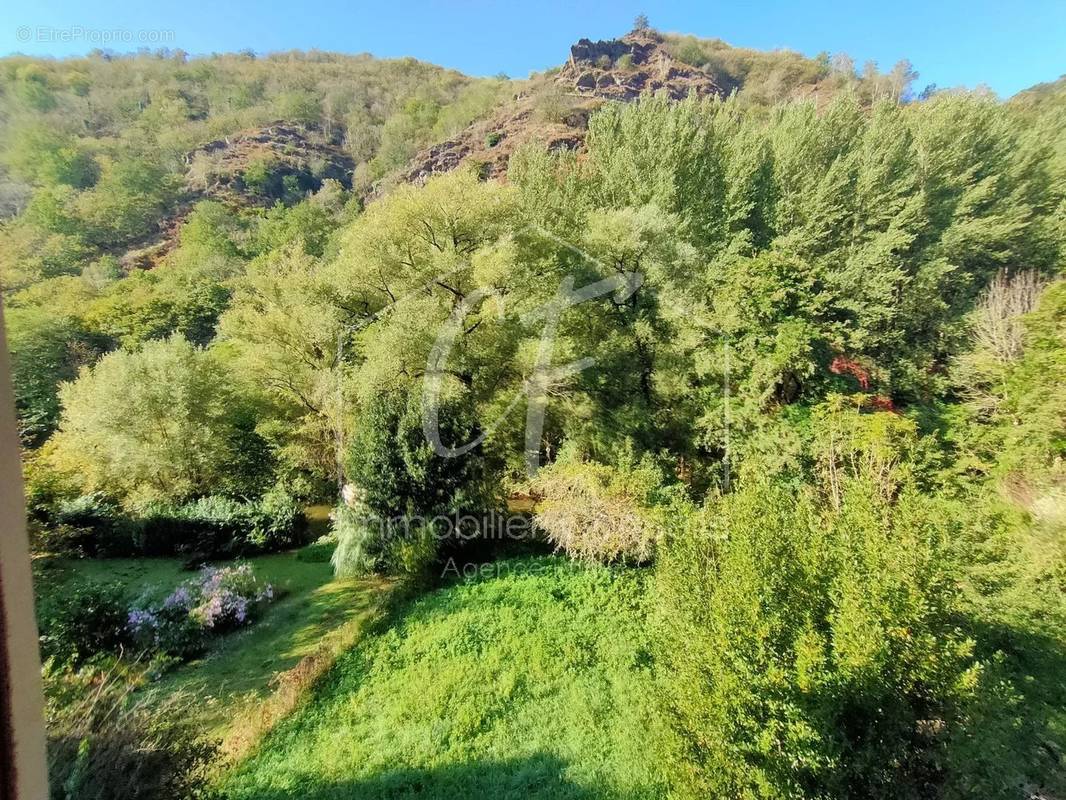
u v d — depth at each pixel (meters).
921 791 3.44
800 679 3.44
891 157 15.99
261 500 12.16
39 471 9.11
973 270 14.24
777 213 16.92
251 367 14.55
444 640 6.90
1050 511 6.21
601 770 4.77
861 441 7.81
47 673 4.07
